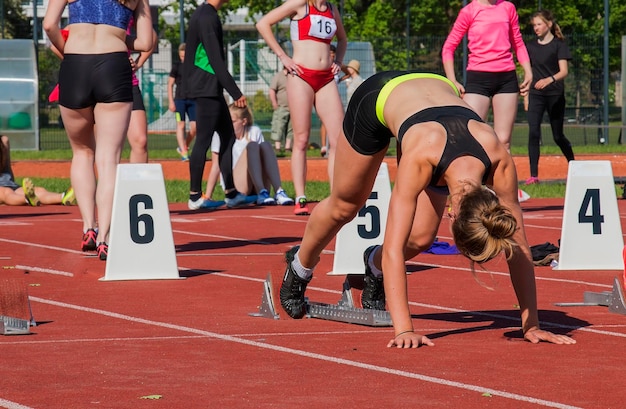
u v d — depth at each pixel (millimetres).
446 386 7516
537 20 25641
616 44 64875
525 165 35500
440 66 50594
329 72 18562
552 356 8516
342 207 9648
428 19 62562
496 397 7207
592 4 66000
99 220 14414
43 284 12469
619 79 62906
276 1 58094
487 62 18578
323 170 34000
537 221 19328
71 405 7023
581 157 37312
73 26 14109
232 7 59938
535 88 25594
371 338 9328
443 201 9406
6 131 43750
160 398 7199
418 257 14984
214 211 21703
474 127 8391
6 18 57906
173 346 8992
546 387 7480
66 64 14148
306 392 7355
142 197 12930
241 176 23203
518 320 10312
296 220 19688
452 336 9430
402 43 50781
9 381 7715
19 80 43719
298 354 8641
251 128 23344
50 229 18219
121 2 14086
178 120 35969
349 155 9336
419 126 8461
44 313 10641
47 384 7629
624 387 7480
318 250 10117
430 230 9484
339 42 18844
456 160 8195
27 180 22797
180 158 37906
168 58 61062
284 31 57531
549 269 14000
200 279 12930
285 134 39250
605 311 10883
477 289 12289
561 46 25734
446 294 11945
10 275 13117
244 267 13961
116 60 14086
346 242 13531
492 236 7758
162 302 11297
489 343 9078
